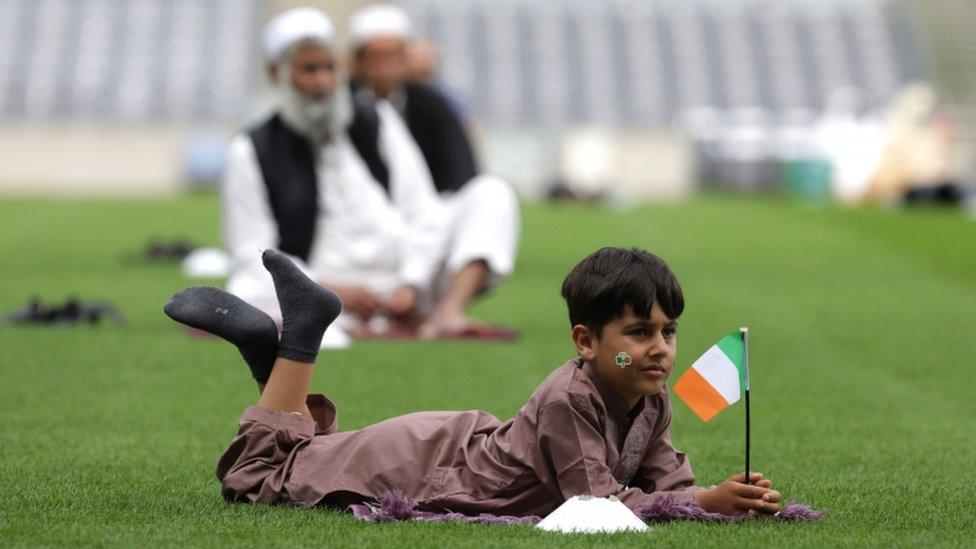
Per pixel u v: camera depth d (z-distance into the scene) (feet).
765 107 489.67
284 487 56.29
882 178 373.40
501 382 93.04
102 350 104.78
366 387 90.33
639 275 51.90
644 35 511.40
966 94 497.46
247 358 57.16
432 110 127.85
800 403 88.02
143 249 197.16
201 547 49.57
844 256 198.70
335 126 111.65
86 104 457.68
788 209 320.29
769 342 115.24
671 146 453.99
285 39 109.81
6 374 94.07
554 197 355.15
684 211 306.96
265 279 108.47
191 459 68.69
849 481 65.31
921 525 55.47
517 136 461.78
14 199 325.62
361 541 50.16
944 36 515.91
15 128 446.60
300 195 110.52
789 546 50.14
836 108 486.79
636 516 52.21
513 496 54.08
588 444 52.70
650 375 52.29
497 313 132.77
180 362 100.27
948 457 71.92
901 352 110.93
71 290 146.51
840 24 516.73
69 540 50.72
